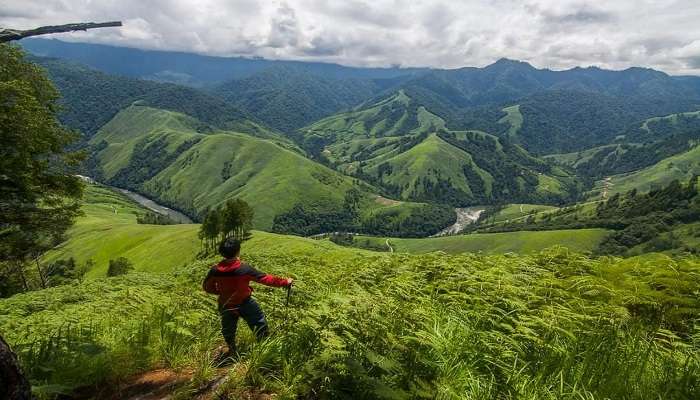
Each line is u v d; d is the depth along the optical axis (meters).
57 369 6.54
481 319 6.64
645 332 6.62
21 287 47.00
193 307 9.55
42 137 20.61
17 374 4.15
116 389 6.06
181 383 5.76
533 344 5.94
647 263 10.09
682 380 4.98
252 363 5.41
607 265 10.47
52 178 22.00
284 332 6.02
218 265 6.48
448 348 5.50
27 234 21.52
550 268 10.87
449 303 7.64
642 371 5.08
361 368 4.58
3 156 17.84
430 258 12.77
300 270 16.59
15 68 23.09
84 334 8.85
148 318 8.83
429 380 4.93
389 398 4.31
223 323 6.39
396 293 8.05
